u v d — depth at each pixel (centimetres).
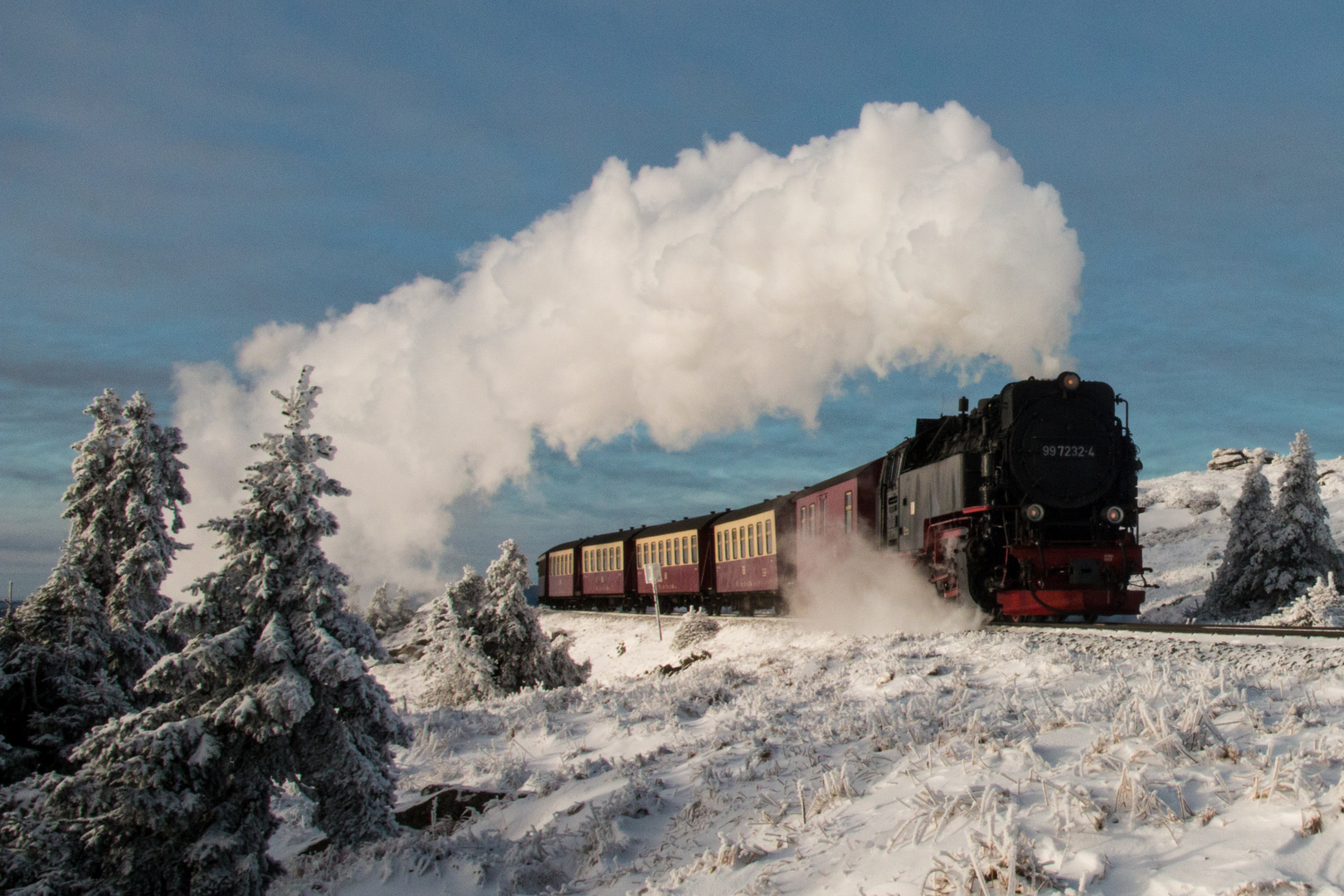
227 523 1052
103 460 1786
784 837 690
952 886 487
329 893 951
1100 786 577
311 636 1021
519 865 900
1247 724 717
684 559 4038
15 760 1478
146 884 968
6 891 958
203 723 1000
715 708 1471
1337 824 467
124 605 1705
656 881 711
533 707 1805
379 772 1068
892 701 1259
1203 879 441
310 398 1089
